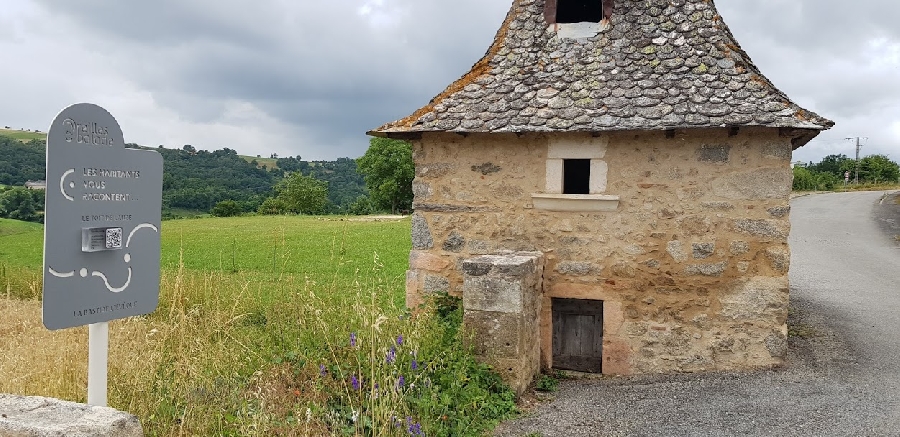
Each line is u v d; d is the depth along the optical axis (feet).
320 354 20.98
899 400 20.53
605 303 25.89
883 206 116.57
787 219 24.13
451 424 18.39
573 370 26.78
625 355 25.76
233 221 132.67
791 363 25.13
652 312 25.48
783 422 18.74
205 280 36.91
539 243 26.43
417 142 27.73
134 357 21.09
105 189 14.71
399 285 42.52
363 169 208.13
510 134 25.93
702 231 24.89
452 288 27.27
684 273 25.09
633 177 25.40
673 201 25.09
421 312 25.22
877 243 71.77
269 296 35.40
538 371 25.27
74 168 13.98
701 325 25.04
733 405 20.36
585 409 20.54
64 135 13.74
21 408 13.34
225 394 18.52
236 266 59.41
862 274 50.29
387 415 16.83
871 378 23.09
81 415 13.10
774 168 24.18
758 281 24.50
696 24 26.99
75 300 14.14
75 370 20.30
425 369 19.90
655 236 25.29
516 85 27.07
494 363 21.38
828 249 66.80
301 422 16.61
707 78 25.08
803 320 32.89
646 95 25.05
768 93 24.02
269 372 20.04
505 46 28.89
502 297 21.31
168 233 100.58
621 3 28.30
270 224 120.88
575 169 29.96
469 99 27.02
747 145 24.36
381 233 97.76
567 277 26.21
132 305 15.56
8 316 32.65
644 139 25.26
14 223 124.26
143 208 15.72
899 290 42.91
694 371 25.09
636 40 27.20
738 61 25.52
